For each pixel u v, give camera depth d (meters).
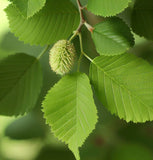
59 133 0.70
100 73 0.71
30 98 0.75
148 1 0.73
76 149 0.69
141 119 0.70
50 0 0.72
